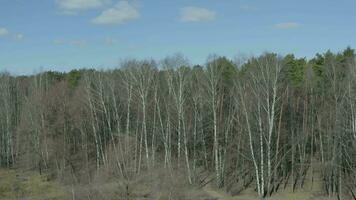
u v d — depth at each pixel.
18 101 99.12
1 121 91.38
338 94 64.00
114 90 83.25
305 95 71.62
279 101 65.44
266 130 64.75
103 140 83.44
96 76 83.06
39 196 63.25
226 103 76.38
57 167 74.06
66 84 96.56
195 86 74.50
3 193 66.06
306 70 77.44
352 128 55.53
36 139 81.12
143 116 73.62
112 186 57.06
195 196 60.25
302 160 66.69
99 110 80.81
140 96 75.56
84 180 64.12
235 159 70.81
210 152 75.19
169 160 66.81
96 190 56.03
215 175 68.50
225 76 78.12
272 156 66.06
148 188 58.19
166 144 69.44
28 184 70.56
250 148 63.31
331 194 59.19
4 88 93.38
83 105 82.62
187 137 73.69
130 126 82.31
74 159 80.25
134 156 71.12
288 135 69.81
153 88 78.00
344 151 58.75
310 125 70.81
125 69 77.75
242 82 72.06
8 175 77.81
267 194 60.53
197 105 75.00
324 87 71.94
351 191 54.97
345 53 81.06
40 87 94.62
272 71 62.34
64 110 83.25
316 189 61.72
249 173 68.38
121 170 59.44
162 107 78.75
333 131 62.09
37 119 81.62
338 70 69.56
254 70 63.44
